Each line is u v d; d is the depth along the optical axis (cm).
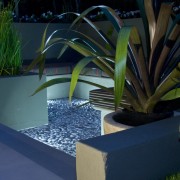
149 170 76
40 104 256
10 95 240
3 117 238
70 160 120
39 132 240
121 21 98
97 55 89
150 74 98
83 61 78
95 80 361
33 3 512
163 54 94
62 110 318
